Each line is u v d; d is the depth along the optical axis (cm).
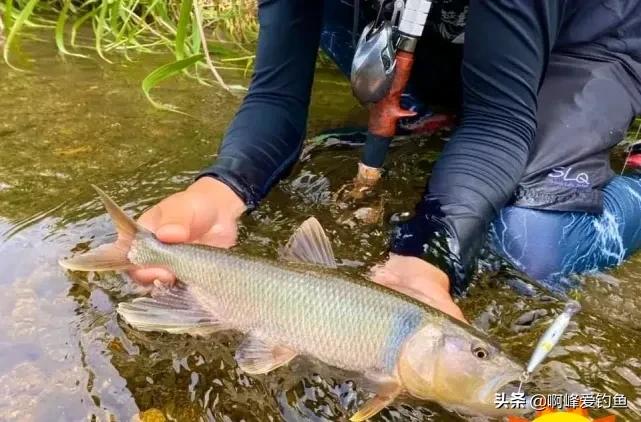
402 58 67
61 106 101
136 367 55
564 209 72
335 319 53
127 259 60
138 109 102
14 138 90
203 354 56
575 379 56
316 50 83
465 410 51
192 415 51
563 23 83
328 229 73
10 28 118
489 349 50
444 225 62
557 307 65
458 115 99
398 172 86
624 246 75
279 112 79
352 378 54
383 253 70
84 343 57
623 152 98
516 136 69
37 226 71
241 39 140
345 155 89
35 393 52
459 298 64
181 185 81
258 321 56
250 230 72
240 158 73
